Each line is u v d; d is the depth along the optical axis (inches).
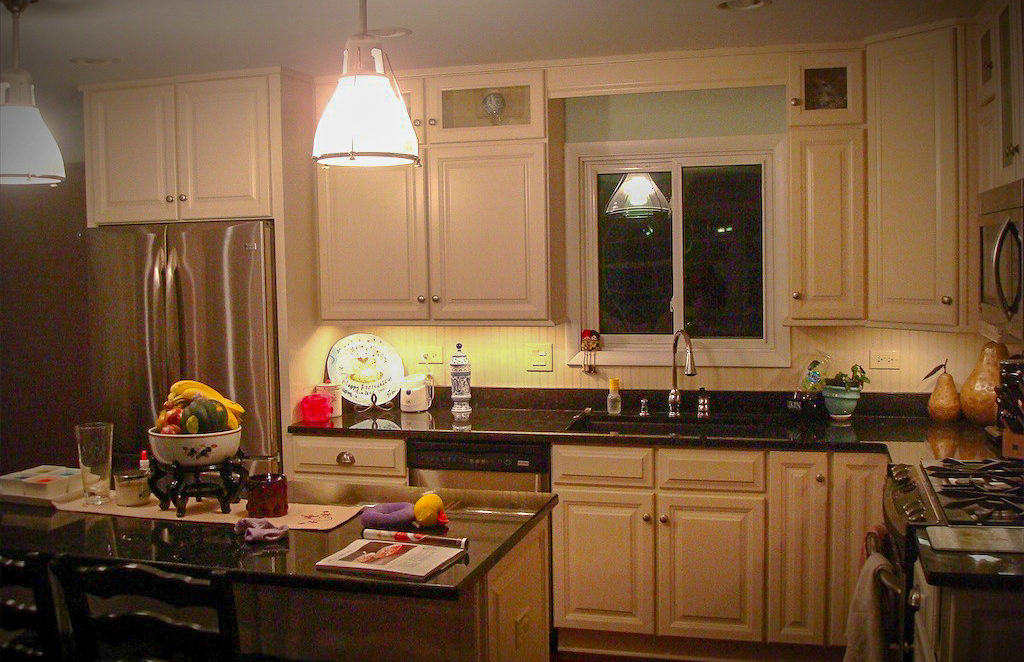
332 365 177.5
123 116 167.2
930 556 85.3
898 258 145.6
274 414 162.2
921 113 141.0
